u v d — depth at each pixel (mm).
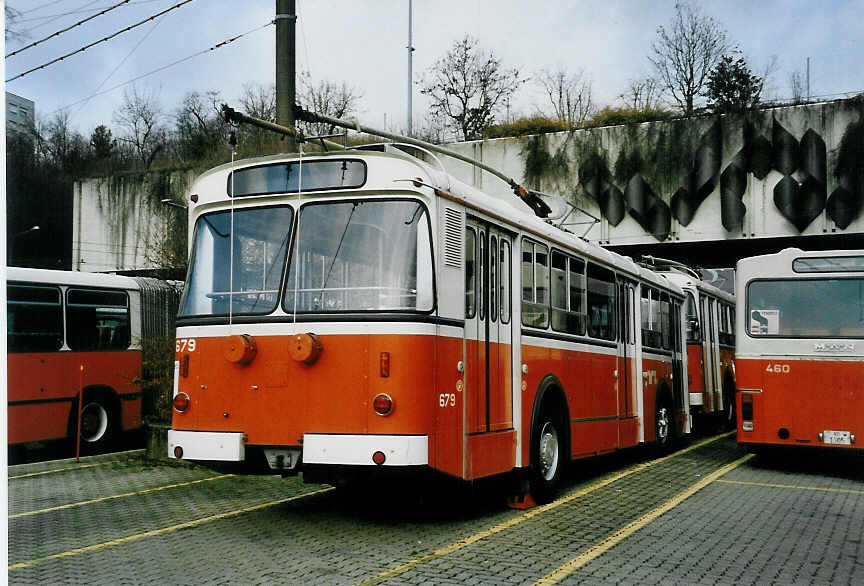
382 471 6887
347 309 7211
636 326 13484
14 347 14211
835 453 15328
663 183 27469
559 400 10023
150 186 38312
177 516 8906
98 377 15680
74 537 7824
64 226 48344
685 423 16297
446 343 7387
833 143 25438
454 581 6086
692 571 6516
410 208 7293
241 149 31000
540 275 9680
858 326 12281
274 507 9398
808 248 28719
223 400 7570
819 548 7422
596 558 6867
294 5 11945
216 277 7840
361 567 6496
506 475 8922
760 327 12773
